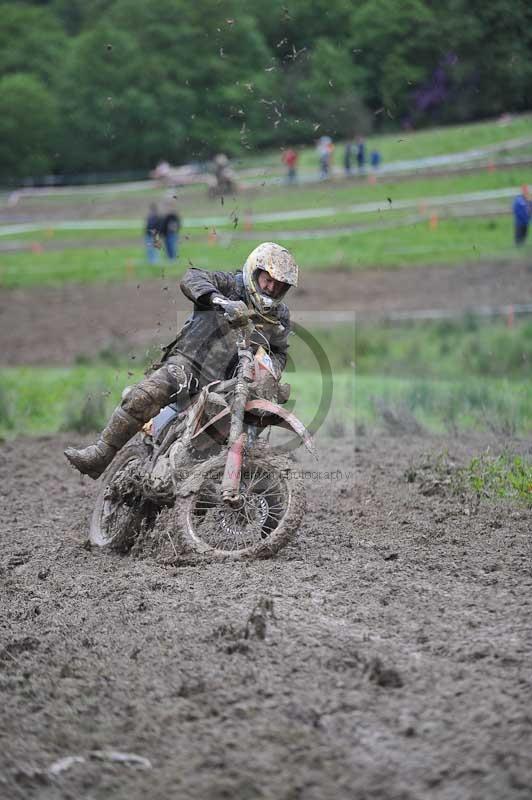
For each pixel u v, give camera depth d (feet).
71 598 60.90
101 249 363.35
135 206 443.32
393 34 244.42
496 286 259.19
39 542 75.77
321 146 397.60
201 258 305.73
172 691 45.60
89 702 44.98
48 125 533.14
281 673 46.75
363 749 39.50
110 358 198.29
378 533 73.00
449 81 251.19
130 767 39.29
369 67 250.78
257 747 40.01
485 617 53.47
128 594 60.44
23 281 316.60
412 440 114.93
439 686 44.73
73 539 76.54
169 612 56.34
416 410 135.03
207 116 415.85
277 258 66.08
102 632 53.98
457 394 140.67
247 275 66.85
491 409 128.47
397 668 46.62
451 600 56.75
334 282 280.72
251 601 56.95
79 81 517.14
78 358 196.54
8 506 88.48
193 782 37.83
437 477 89.25
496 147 409.28
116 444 70.03
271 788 37.17
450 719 41.47
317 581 60.90
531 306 232.53
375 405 134.82
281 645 50.03
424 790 36.63
